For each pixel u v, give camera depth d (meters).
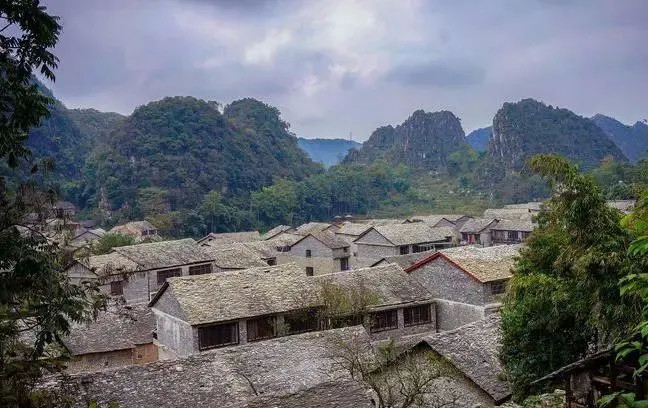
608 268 17.03
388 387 18.23
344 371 20.45
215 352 21.84
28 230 12.73
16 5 10.56
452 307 34.22
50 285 11.61
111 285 44.97
